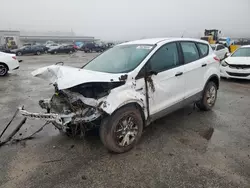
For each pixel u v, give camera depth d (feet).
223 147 10.37
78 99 9.44
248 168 8.71
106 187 7.80
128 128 9.83
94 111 9.14
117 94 9.09
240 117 14.23
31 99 19.34
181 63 12.50
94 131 12.13
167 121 13.60
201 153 9.87
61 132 12.17
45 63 54.54
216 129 12.41
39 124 13.41
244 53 27.94
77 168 8.91
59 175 8.47
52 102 10.78
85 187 7.82
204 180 8.05
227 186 7.72
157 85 10.78
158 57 11.20
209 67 14.61
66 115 9.08
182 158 9.48
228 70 26.32
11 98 19.63
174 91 11.93
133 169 8.78
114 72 10.29
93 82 8.84
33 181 8.14
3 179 8.25
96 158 9.60
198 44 14.47
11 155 9.89
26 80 29.14
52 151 10.23
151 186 7.81
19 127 12.21
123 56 11.78
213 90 15.39
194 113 14.97
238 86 23.80
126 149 10.00
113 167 8.93
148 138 11.35
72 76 9.20
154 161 9.30
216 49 43.34
